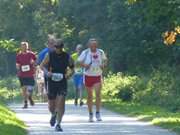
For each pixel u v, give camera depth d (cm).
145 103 5353
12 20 12731
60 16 10219
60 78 3384
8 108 4722
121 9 7300
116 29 7344
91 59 3966
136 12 6719
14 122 3456
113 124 3622
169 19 4394
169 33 4316
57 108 3322
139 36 7106
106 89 6569
